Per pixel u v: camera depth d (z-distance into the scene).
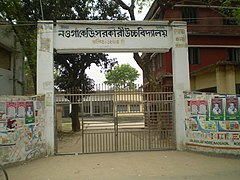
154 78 18.00
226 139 11.34
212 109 11.70
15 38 21.16
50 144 11.86
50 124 11.93
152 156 11.32
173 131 12.80
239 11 13.66
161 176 8.25
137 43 12.73
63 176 8.43
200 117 11.98
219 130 11.48
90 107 12.62
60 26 12.41
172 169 9.12
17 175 8.70
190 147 12.27
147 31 12.83
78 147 14.52
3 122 9.84
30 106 10.98
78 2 22.38
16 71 22.39
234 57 25.12
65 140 18.25
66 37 12.40
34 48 19.19
